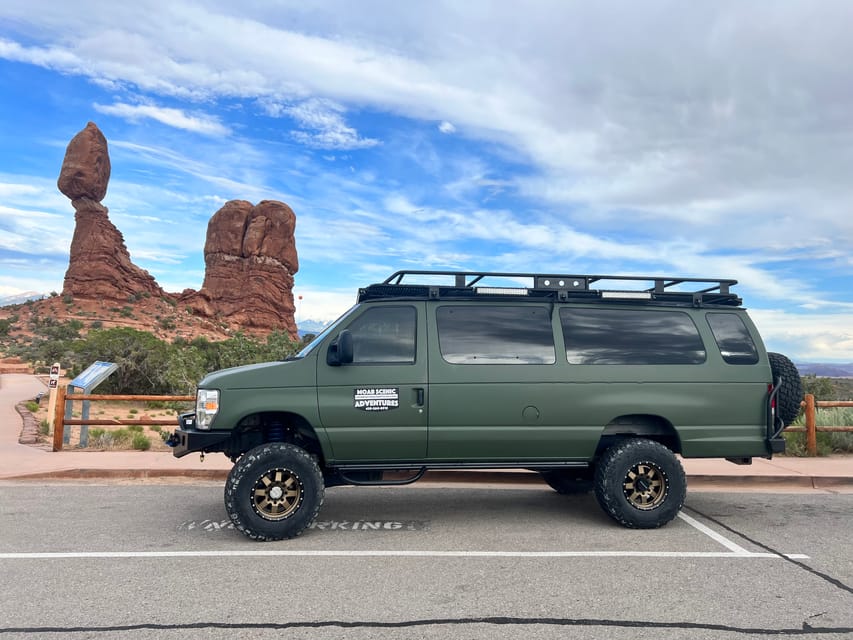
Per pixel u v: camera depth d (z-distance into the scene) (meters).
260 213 147.62
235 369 6.16
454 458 6.30
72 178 123.06
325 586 4.64
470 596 4.45
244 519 5.77
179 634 3.79
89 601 4.32
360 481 6.38
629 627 3.94
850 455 11.27
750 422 6.62
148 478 9.09
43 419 17.44
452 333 6.40
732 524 6.67
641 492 6.34
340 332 6.20
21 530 6.24
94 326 100.44
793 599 4.45
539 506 7.48
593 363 6.48
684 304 6.84
